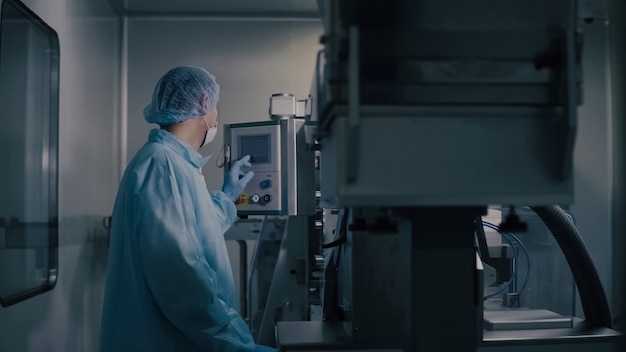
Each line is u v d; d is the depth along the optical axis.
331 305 1.53
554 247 1.93
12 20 1.87
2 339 1.73
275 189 2.03
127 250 1.74
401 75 0.87
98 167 2.91
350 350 1.28
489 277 1.80
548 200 0.89
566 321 1.48
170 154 1.81
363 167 0.86
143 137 3.36
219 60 3.42
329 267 1.53
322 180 1.43
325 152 1.28
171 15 3.40
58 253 2.27
